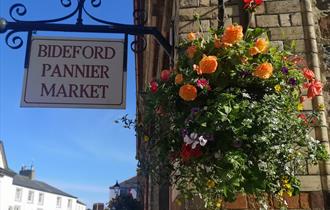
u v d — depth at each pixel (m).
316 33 3.41
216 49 2.46
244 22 3.42
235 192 2.23
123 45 3.42
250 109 2.23
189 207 2.89
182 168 2.37
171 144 2.43
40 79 3.27
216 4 3.48
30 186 40.25
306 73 2.57
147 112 2.58
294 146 2.43
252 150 2.22
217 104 2.23
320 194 2.85
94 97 3.27
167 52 3.41
